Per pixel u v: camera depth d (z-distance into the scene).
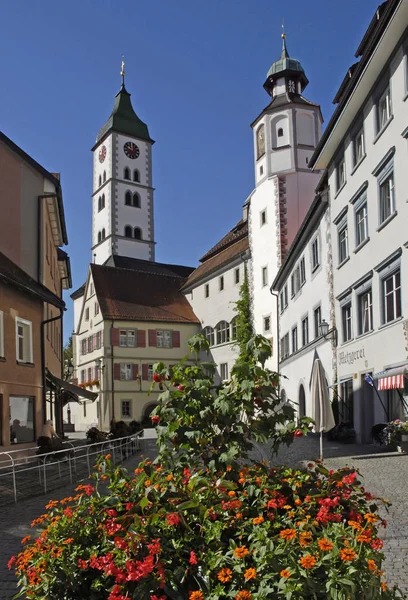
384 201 20.45
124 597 3.53
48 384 24.33
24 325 21.14
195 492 4.50
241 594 3.33
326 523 4.08
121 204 89.25
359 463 15.35
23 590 3.95
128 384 53.19
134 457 20.34
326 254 27.39
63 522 4.18
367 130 21.75
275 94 48.50
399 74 18.52
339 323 25.48
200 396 5.52
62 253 36.94
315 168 27.84
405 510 9.24
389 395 19.75
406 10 16.77
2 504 11.44
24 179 24.19
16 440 19.55
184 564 3.84
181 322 55.91
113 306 55.12
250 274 47.97
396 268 18.81
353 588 3.33
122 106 92.12
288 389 38.44
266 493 4.57
